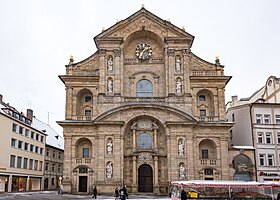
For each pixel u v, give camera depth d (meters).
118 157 54.72
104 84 58.19
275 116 59.69
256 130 58.53
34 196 48.50
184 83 58.22
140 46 61.78
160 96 59.47
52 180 82.62
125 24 60.75
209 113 59.78
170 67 58.91
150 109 56.59
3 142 58.50
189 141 55.22
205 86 59.34
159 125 57.72
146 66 61.00
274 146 58.09
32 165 70.69
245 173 57.34
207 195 32.50
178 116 56.06
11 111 64.12
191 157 54.66
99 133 55.62
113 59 59.47
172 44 59.97
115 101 57.47
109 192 53.34
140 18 61.06
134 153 56.06
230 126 56.41
